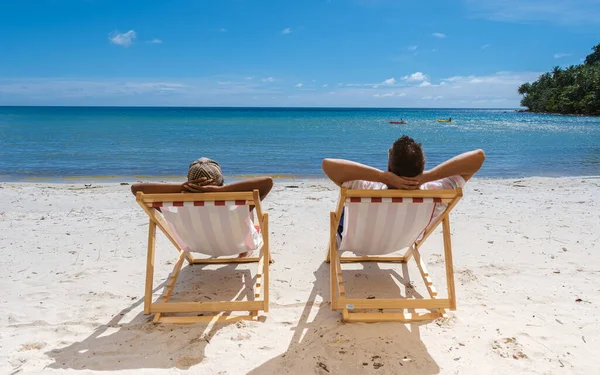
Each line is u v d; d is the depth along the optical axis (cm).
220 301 314
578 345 252
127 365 234
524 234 469
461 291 328
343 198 255
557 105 8394
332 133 2753
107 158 1391
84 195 746
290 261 395
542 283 340
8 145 1800
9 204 665
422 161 257
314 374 226
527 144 1909
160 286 345
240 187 267
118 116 7031
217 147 1762
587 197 684
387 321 281
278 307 303
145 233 490
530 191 769
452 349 248
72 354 246
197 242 307
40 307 307
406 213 270
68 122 4428
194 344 255
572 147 1756
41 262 399
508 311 294
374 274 364
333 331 269
